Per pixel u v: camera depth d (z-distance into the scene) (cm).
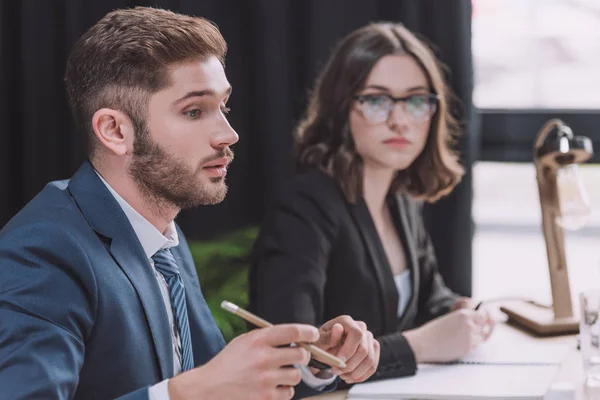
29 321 148
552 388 206
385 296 267
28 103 386
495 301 307
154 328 167
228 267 356
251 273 268
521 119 412
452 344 240
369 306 265
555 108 418
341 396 215
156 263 177
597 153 407
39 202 168
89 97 167
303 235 259
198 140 166
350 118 273
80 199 167
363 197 273
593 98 428
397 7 376
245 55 387
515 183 452
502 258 465
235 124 388
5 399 140
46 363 145
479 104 436
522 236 461
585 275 441
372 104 268
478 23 433
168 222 177
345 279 264
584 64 427
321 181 271
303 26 385
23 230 159
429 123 280
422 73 273
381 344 231
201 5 383
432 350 239
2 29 389
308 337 147
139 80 164
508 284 460
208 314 197
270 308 246
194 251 357
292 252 256
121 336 161
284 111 383
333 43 380
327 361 150
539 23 429
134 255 168
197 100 165
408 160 272
